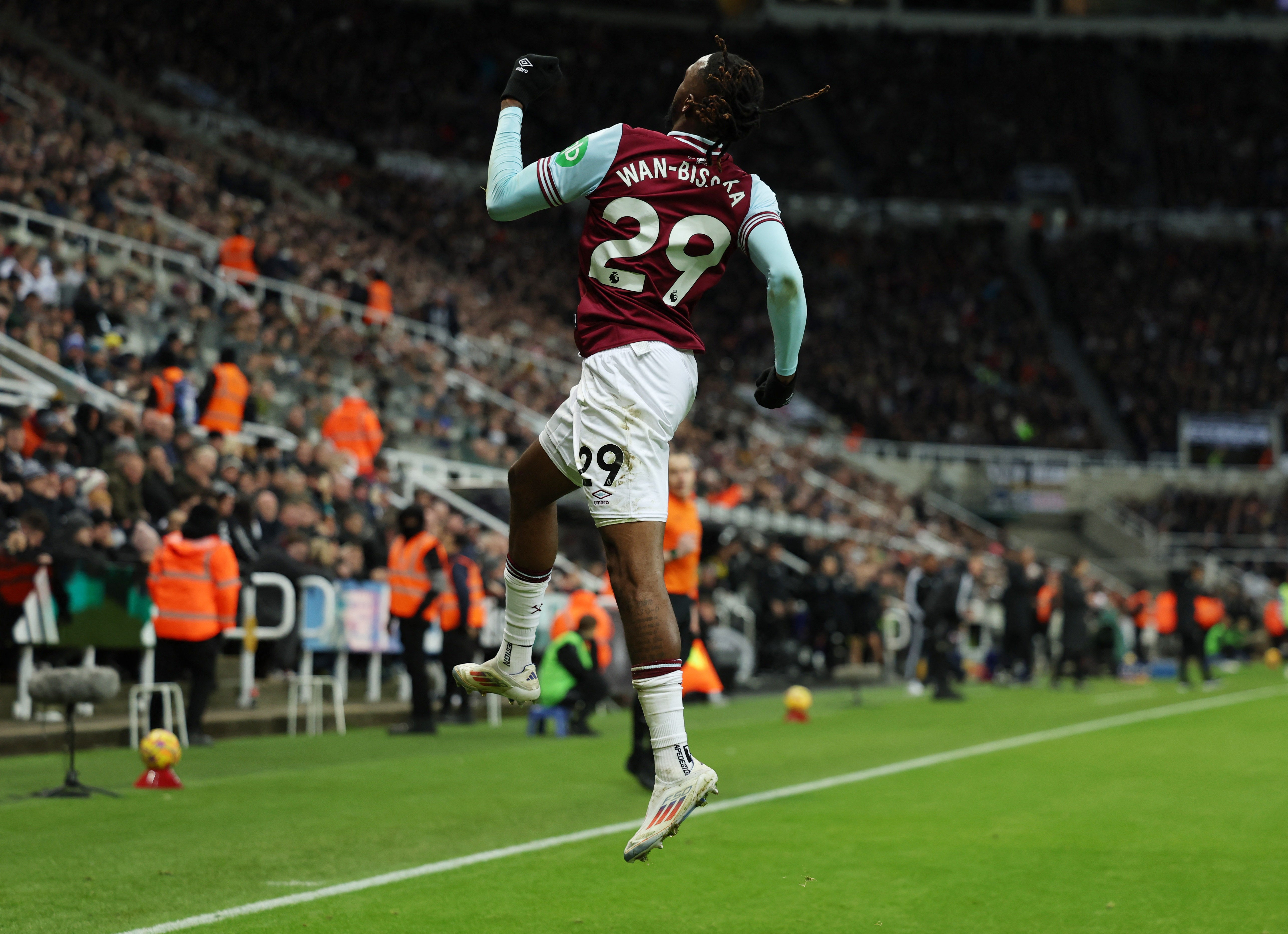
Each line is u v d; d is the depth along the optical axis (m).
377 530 13.52
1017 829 6.20
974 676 23.09
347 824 6.29
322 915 4.33
